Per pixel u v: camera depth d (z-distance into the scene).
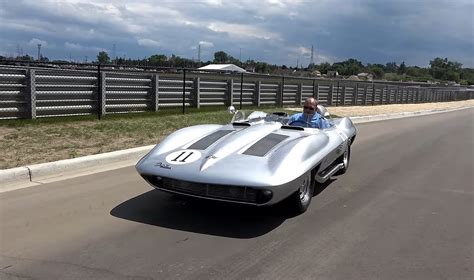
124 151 8.06
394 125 18.25
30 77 10.64
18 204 5.23
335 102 28.58
